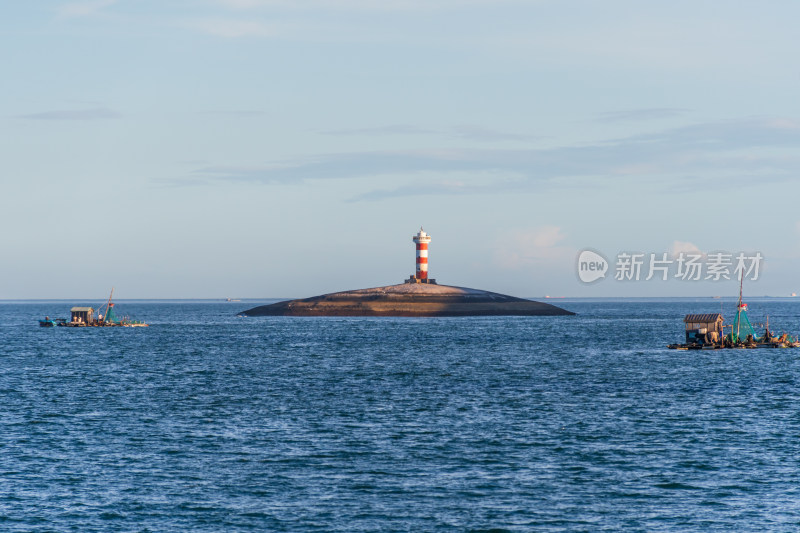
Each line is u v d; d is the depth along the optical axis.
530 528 98.75
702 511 104.56
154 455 133.88
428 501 108.75
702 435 150.12
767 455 133.38
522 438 147.75
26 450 137.62
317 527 98.88
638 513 104.00
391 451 137.00
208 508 105.56
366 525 99.56
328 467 125.88
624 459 131.12
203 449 138.50
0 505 106.38
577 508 105.88
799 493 111.69
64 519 101.25
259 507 106.06
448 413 176.38
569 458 131.88
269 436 149.62
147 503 107.44
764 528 98.50
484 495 111.31
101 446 140.88
